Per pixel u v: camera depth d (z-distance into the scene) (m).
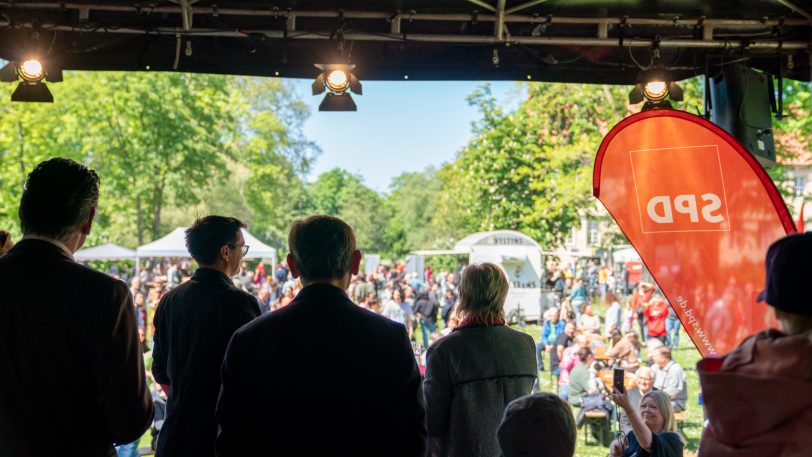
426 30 5.81
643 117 3.85
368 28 5.82
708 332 3.71
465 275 3.58
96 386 2.42
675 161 3.79
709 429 1.83
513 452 2.20
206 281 3.49
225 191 45.81
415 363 2.46
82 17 5.59
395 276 32.88
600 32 5.71
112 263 37.56
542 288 27.25
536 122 31.67
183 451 3.32
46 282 2.38
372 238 82.81
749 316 3.65
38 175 2.48
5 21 5.55
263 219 47.62
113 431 2.45
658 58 5.74
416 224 86.44
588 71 6.17
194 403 3.36
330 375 2.34
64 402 2.38
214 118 39.66
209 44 5.97
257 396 2.36
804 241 1.85
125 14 5.71
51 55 5.77
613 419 9.09
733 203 3.73
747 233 3.71
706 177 3.75
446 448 3.45
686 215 3.77
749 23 5.64
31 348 2.35
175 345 3.44
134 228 41.09
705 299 3.72
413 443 2.38
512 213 31.45
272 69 6.08
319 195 107.38
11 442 2.34
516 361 3.46
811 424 1.65
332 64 5.73
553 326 14.92
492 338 3.46
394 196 104.44
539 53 6.02
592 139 27.52
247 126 46.28
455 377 3.41
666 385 9.30
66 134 35.75
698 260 3.76
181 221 44.41
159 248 24.47
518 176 31.05
